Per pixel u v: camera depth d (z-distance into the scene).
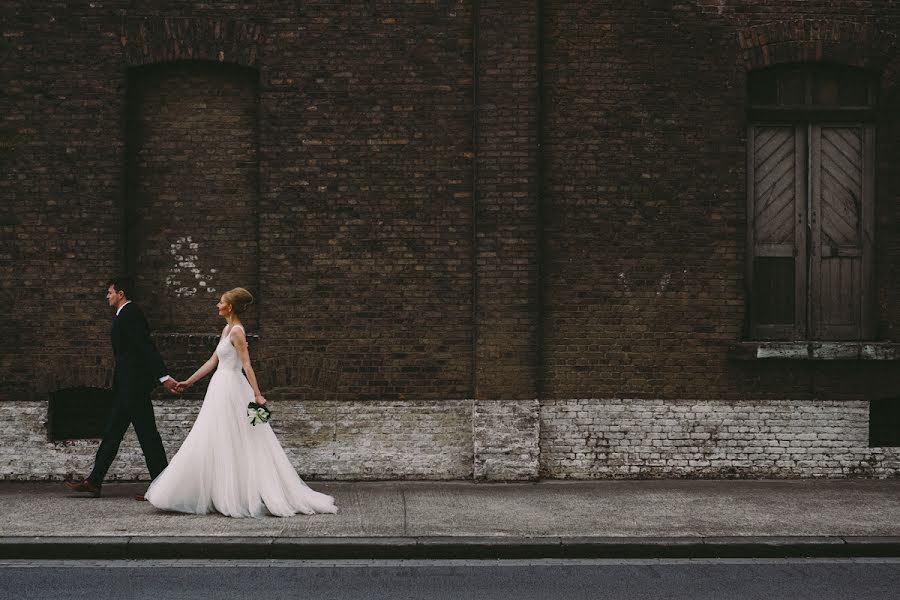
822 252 9.89
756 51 9.62
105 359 9.32
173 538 6.82
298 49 9.44
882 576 6.30
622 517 7.69
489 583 6.09
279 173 9.41
